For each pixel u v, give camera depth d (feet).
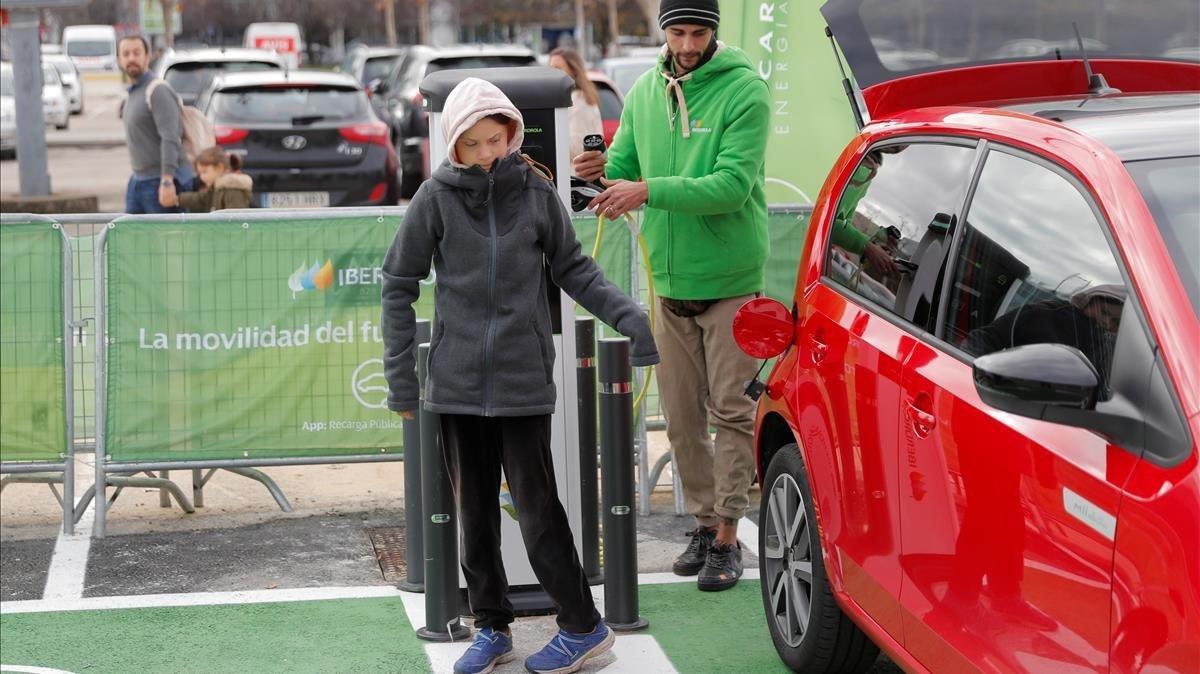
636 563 16.83
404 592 18.37
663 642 16.44
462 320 14.16
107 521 21.81
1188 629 8.63
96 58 243.40
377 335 21.75
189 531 21.25
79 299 21.50
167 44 258.16
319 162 48.44
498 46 62.75
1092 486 9.64
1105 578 9.41
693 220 17.44
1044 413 9.61
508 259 14.07
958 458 11.33
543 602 17.26
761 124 17.06
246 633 16.96
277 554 20.07
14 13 58.03
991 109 13.03
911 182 13.66
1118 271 10.23
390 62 100.22
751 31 25.94
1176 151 10.92
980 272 11.92
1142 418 9.46
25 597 18.33
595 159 17.35
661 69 17.80
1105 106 12.59
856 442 13.30
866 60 15.11
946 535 11.52
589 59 201.36
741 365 17.72
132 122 34.58
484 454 14.82
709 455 18.66
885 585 12.70
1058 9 15.29
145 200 35.12
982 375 9.71
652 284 17.63
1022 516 10.39
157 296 21.16
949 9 15.26
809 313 15.01
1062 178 11.24
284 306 21.50
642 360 14.20
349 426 21.85
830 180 15.62
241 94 48.75
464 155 13.89
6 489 23.79
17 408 20.94
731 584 18.29
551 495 14.79
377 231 21.54
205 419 21.48
